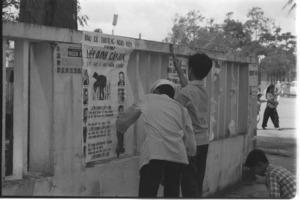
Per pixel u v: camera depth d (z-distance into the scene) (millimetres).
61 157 3639
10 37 3254
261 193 6258
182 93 4457
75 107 3779
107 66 4137
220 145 6203
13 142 3428
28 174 3527
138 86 4652
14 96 3416
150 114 3945
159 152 3822
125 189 4379
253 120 7473
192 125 4484
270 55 36531
